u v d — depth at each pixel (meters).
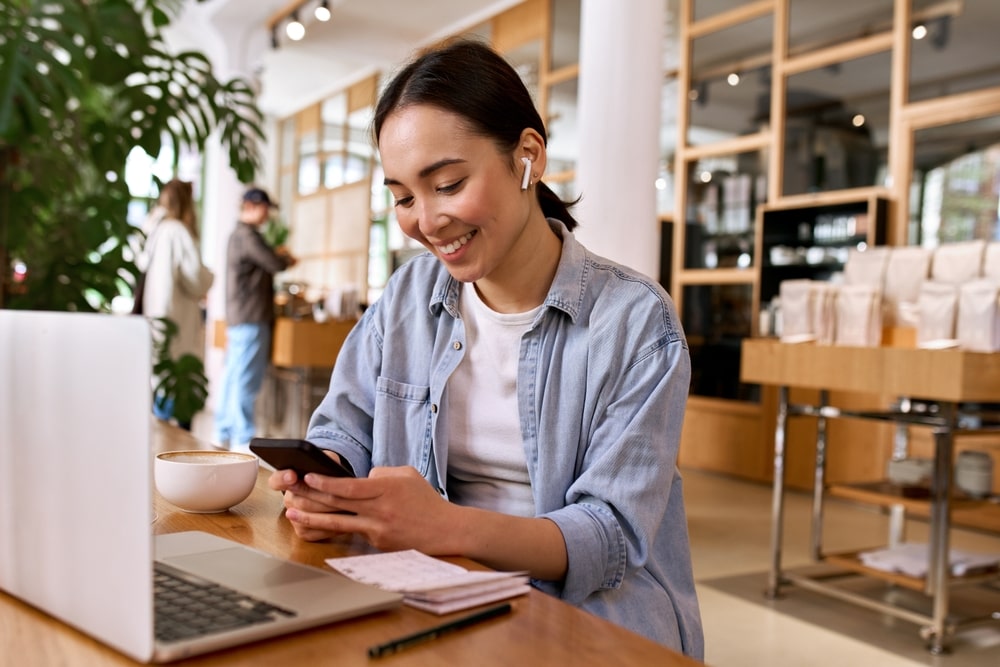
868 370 2.82
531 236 1.16
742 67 6.01
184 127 3.18
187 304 4.61
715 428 6.02
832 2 5.46
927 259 4.09
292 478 0.93
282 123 12.15
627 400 1.09
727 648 2.69
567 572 0.97
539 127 1.09
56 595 0.68
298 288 7.88
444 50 1.05
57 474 0.68
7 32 2.68
